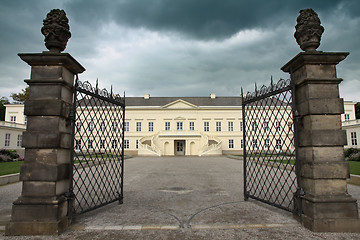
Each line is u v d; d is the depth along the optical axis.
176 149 42.38
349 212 4.23
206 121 44.12
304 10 4.81
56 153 4.32
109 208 5.82
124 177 11.97
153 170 15.52
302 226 4.46
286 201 6.47
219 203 6.29
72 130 4.64
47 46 4.64
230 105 46.22
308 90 4.48
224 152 43.25
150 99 48.12
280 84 5.36
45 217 4.16
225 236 4.02
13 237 4.02
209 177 11.85
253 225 4.50
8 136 29.95
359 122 27.09
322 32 4.70
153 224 4.62
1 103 48.19
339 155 4.39
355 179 9.12
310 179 4.42
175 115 43.91
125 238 3.96
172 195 7.40
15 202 4.20
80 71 5.11
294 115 4.73
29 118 4.40
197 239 3.91
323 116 4.44
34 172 4.29
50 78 4.48
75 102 4.68
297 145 4.73
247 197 6.52
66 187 4.66
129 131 43.66
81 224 4.61
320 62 4.58
